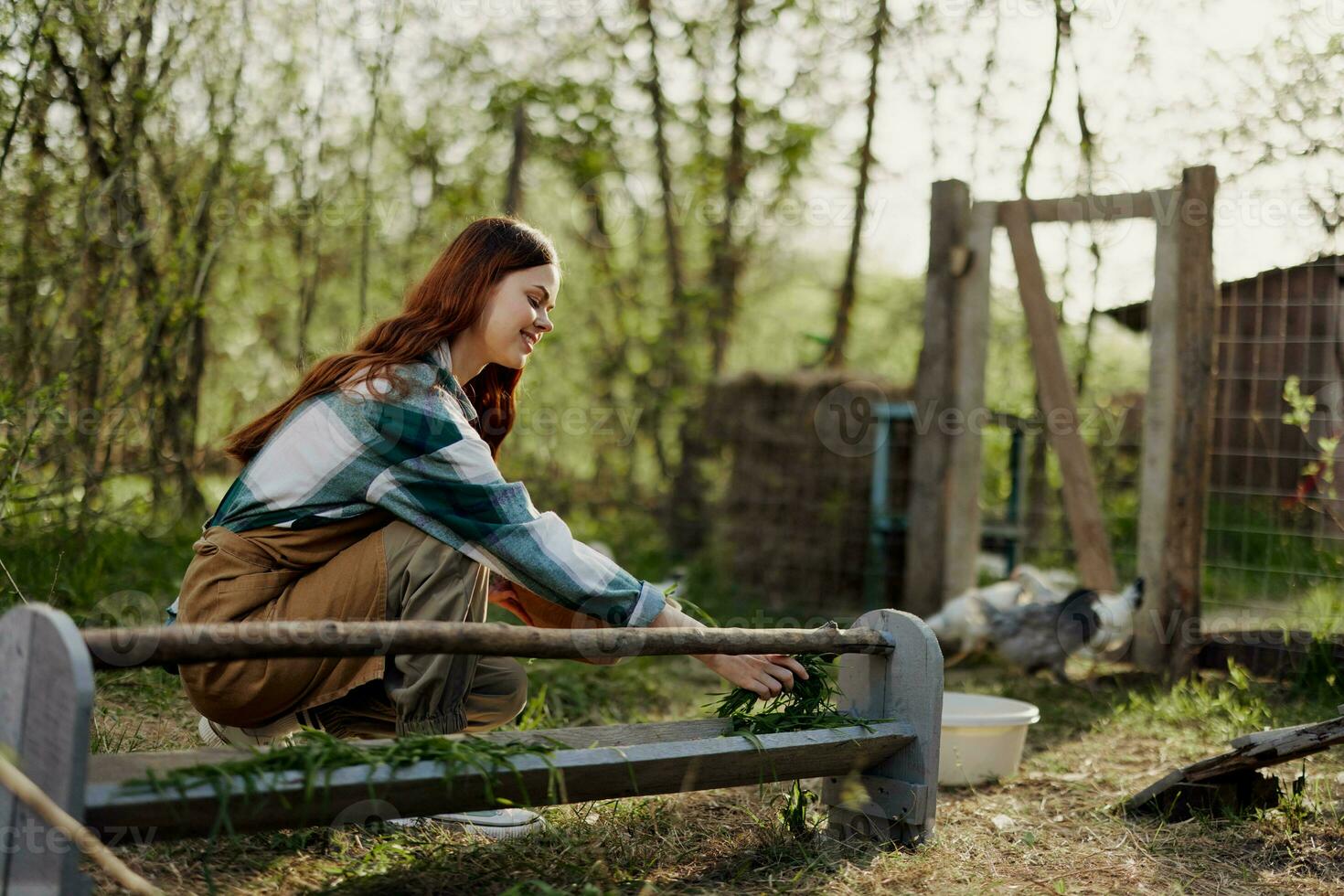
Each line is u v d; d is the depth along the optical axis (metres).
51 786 1.38
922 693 2.17
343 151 5.74
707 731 2.08
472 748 1.67
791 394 5.99
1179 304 4.24
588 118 7.20
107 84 4.16
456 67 6.54
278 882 1.86
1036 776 2.90
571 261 7.45
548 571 1.91
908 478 5.71
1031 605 4.31
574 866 1.97
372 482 1.92
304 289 5.45
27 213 4.01
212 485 5.86
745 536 6.03
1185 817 2.49
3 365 3.95
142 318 4.21
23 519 3.99
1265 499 4.48
